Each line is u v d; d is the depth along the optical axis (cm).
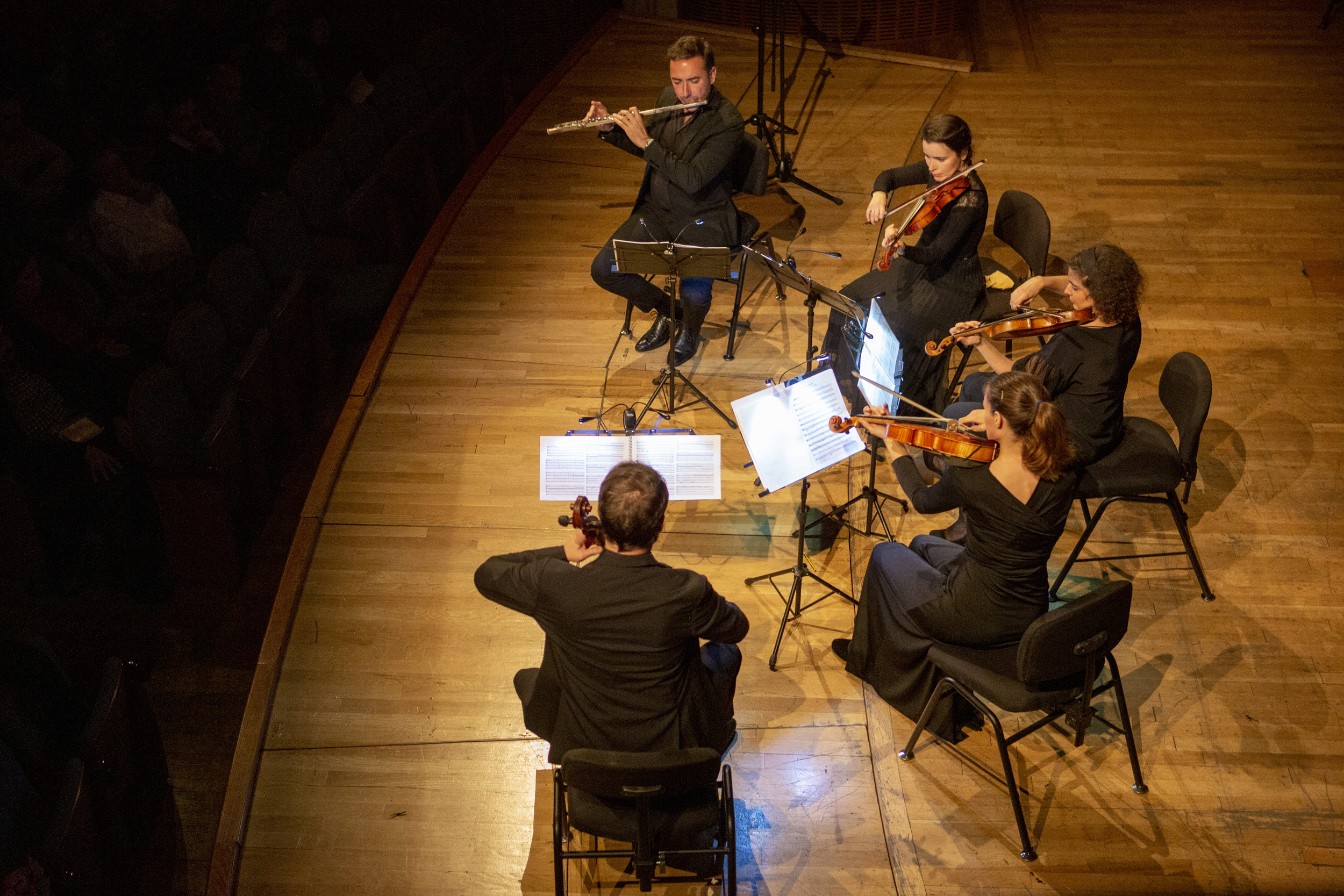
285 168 627
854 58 670
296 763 329
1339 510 394
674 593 248
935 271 403
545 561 256
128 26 607
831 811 314
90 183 556
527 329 481
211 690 430
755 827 311
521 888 301
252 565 464
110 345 507
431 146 573
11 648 358
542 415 439
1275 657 349
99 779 317
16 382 454
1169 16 708
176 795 400
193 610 452
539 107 625
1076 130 594
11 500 443
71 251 528
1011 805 313
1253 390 440
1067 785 317
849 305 358
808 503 404
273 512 482
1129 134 589
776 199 545
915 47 727
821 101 626
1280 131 588
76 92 578
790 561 385
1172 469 354
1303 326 469
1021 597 291
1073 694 295
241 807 317
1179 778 317
